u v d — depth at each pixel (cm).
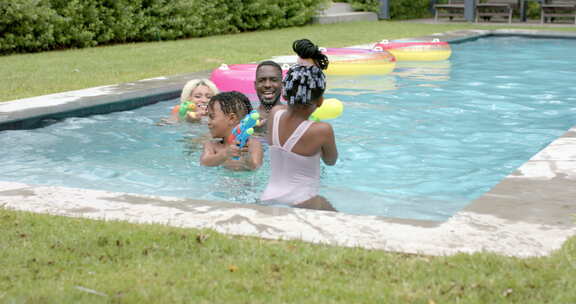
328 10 2553
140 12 1642
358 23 2320
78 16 1505
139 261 313
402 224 356
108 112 787
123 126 710
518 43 1658
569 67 1202
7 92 855
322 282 289
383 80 1032
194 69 1098
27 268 306
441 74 1110
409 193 484
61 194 415
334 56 1081
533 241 326
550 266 296
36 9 1388
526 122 736
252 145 541
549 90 948
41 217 368
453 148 620
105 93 827
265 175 519
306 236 340
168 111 793
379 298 273
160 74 1035
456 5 2375
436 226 351
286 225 357
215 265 308
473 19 2370
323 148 442
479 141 647
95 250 326
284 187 445
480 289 279
